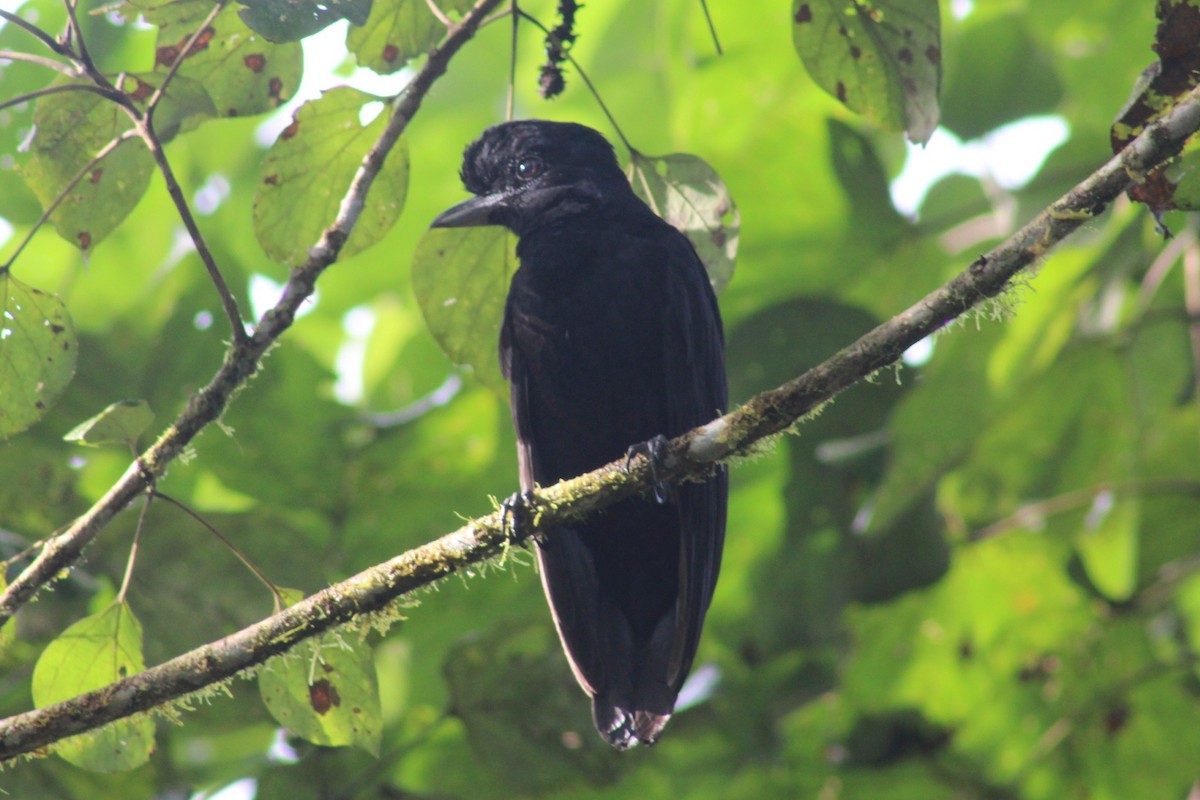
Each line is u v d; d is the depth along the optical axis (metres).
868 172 12.16
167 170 6.39
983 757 12.58
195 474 11.91
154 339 11.28
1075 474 12.30
